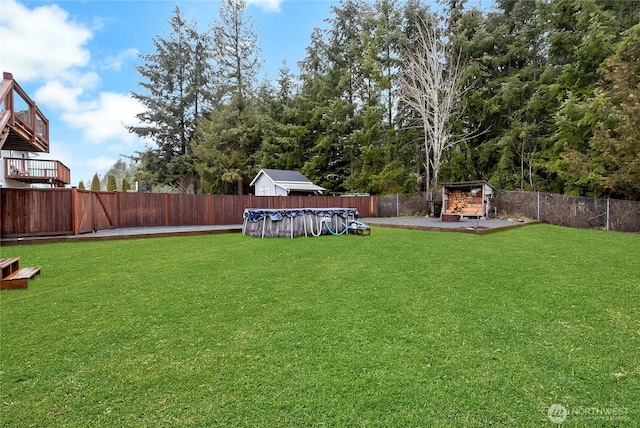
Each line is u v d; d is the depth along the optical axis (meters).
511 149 18.38
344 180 24.02
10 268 4.59
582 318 3.28
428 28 19.55
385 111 21.44
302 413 1.88
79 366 2.39
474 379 2.21
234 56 24.92
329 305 3.67
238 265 5.77
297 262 6.02
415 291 4.19
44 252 7.05
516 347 2.67
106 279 4.81
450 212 15.58
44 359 2.49
